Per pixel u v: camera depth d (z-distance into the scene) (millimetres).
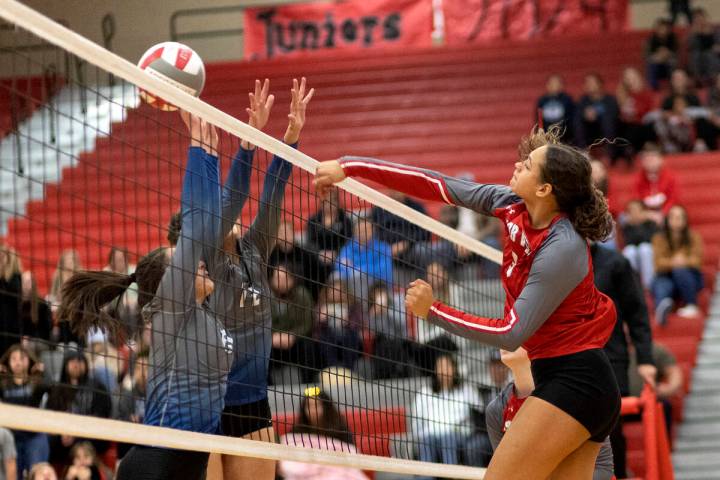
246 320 5820
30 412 4027
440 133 21922
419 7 24328
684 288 15352
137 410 7383
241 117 22500
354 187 6109
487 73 23453
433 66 23828
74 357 7086
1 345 7457
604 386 4984
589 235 5051
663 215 17000
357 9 24469
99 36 26109
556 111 20109
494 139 21406
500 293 12172
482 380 10641
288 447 5418
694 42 22312
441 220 16219
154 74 5559
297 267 11539
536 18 24438
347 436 9516
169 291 5141
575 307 5004
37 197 19281
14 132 4551
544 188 4949
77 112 20531
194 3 26453
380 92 23375
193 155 5242
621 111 20328
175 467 5098
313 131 22422
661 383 12023
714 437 13719
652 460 7977
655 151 17594
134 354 6828
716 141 20203
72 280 5258
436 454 9117
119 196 19062
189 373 4973
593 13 24281
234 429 5832
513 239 5109
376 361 10805
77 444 9664
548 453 4945
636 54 23500
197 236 5172
